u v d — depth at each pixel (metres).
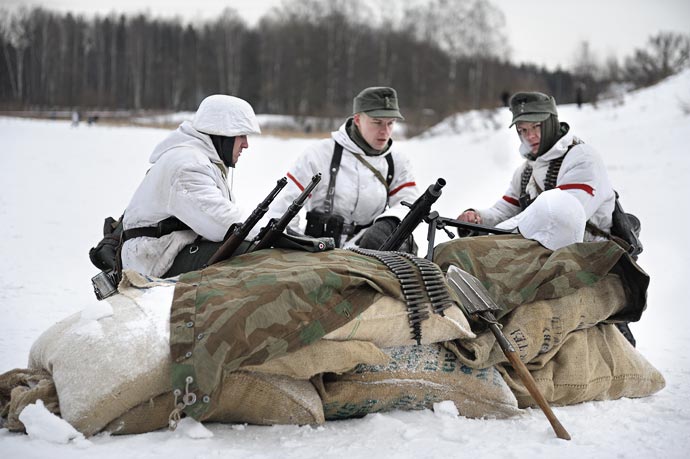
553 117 5.34
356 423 3.83
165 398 3.50
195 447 3.35
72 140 27.72
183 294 3.67
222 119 4.66
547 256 4.51
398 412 3.95
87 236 11.38
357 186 5.67
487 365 4.02
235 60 62.44
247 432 3.65
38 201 14.62
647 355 5.93
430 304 3.92
